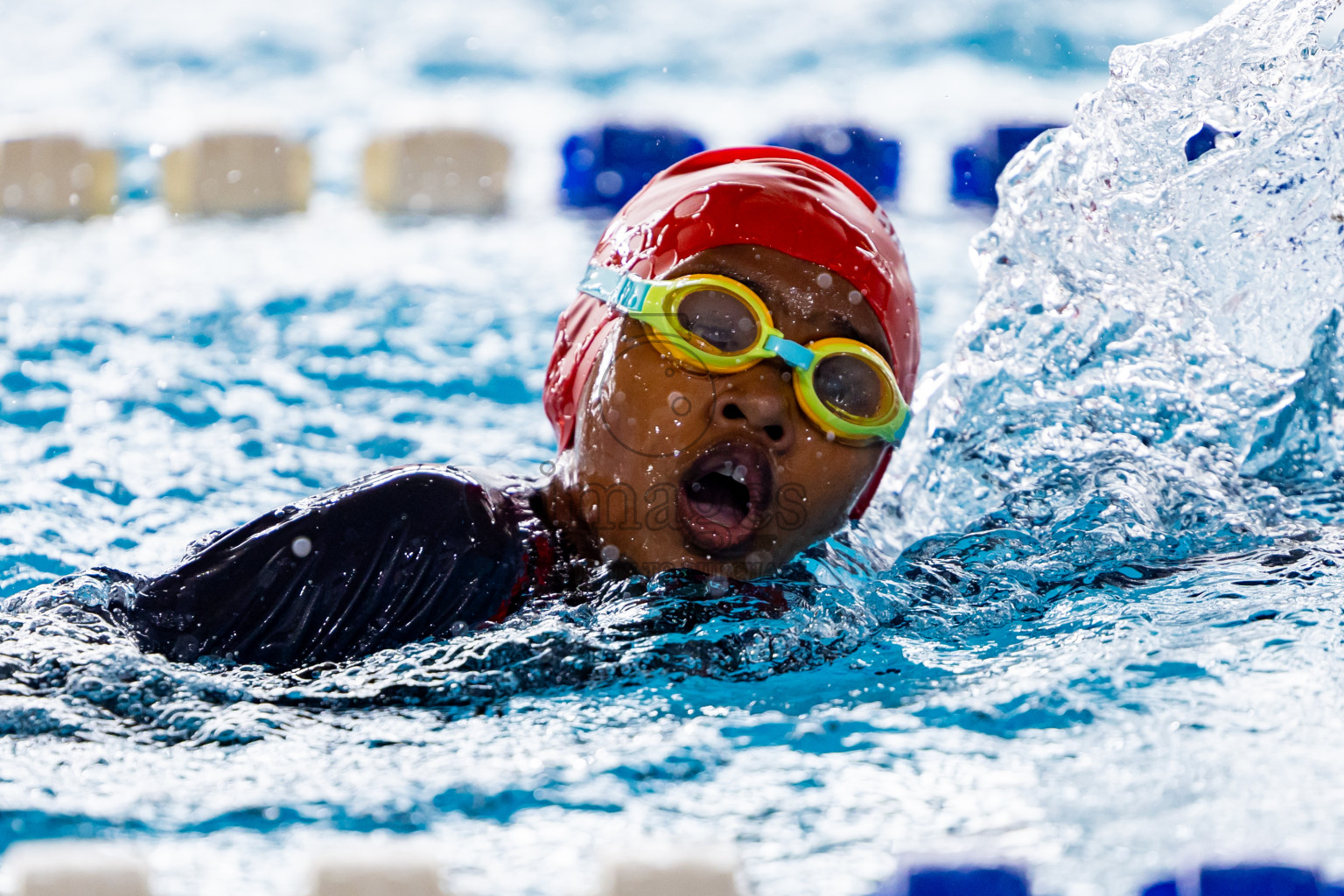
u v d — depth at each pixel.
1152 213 8.98
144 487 10.70
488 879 3.72
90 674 5.50
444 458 11.68
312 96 35.78
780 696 5.44
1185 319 8.91
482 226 25.44
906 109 33.94
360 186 28.31
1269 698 5.03
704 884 3.37
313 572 6.35
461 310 17.42
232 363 14.66
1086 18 39.56
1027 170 9.39
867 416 6.48
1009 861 3.48
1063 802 4.20
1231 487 8.34
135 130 31.77
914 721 4.99
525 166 30.69
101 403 12.96
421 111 28.92
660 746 4.78
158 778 4.59
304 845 3.97
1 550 9.05
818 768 4.55
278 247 22.42
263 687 5.68
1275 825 3.96
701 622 6.06
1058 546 7.36
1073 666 5.50
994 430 8.84
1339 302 8.76
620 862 3.40
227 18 40.59
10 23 39.56
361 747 4.91
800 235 6.68
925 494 8.93
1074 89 34.97
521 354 15.34
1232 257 8.87
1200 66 8.97
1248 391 8.78
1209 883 3.48
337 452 11.85
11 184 25.39
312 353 15.22
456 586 6.38
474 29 41.25
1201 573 6.91
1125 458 8.42
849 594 6.52
